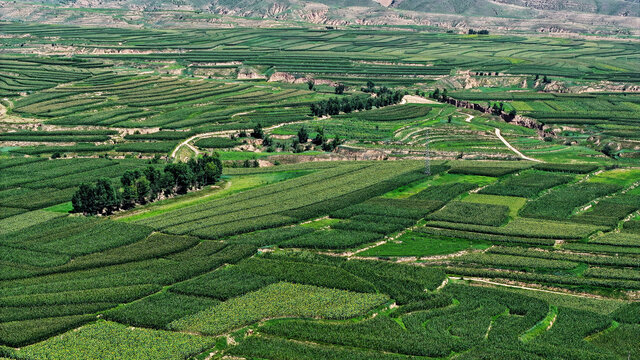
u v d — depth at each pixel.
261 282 147.00
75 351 118.00
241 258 163.00
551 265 156.75
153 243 173.12
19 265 158.88
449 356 116.50
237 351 118.56
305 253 166.62
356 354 116.81
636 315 130.50
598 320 127.69
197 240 175.12
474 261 160.62
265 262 160.38
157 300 139.12
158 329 127.31
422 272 153.38
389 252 168.88
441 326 126.25
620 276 149.25
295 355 116.62
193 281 148.38
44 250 167.62
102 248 168.75
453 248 171.12
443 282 149.38
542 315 129.88
